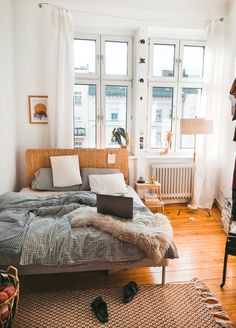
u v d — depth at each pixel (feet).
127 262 6.84
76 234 6.89
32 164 12.16
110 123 14.23
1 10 10.18
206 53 13.03
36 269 6.54
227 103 12.98
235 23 12.17
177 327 5.95
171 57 14.12
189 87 14.38
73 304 6.59
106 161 12.84
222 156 13.55
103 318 6.06
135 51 13.46
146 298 6.87
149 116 14.28
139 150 13.76
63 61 11.99
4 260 6.43
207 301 6.83
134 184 13.97
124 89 14.11
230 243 7.23
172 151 14.62
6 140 10.84
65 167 11.66
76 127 13.89
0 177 10.07
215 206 14.11
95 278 7.75
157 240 6.81
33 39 11.98
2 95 10.32
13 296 4.98
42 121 12.63
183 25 13.00
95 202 9.09
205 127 11.72
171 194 14.07
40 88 12.39
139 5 12.51
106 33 13.41
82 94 13.67
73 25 12.18
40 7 11.78
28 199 9.12
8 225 7.04
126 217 7.63
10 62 11.41
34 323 5.96
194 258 8.94
